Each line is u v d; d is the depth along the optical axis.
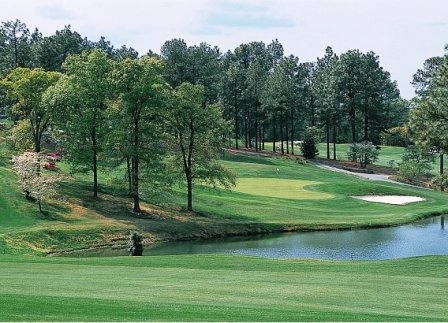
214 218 63.62
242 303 20.08
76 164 64.50
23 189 59.69
